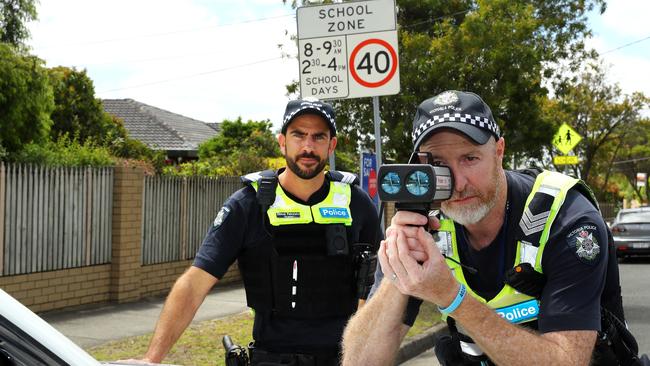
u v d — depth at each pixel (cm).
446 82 1380
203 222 1097
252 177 356
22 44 1436
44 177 824
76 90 2086
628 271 1617
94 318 820
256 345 355
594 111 3272
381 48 671
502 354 206
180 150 2638
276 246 347
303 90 681
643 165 5138
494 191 222
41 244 825
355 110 1442
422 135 222
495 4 1402
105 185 907
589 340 213
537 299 229
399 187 201
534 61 1411
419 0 1528
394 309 234
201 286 343
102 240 906
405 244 202
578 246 215
